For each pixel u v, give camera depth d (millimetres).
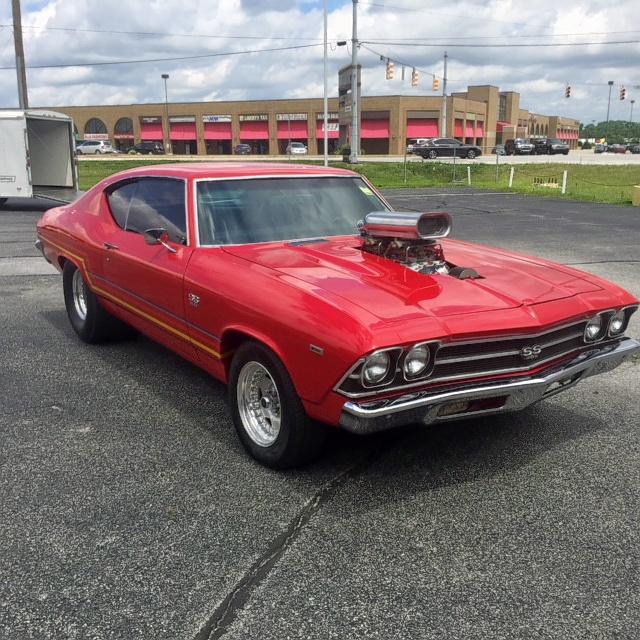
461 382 3193
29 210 19281
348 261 3773
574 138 132250
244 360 3588
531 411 4426
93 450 3811
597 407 4512
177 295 4086
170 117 84812
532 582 2660
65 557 2809
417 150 51469
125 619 2443
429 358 3049
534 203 21984
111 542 2918
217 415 4328
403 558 2811
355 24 42062
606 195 25453
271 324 3295
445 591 2604
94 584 2637
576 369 3480
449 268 3881
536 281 3721
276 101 80188
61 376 5035
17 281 8734
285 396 3330
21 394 4668
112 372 5129
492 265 3990
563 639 2354
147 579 2670
